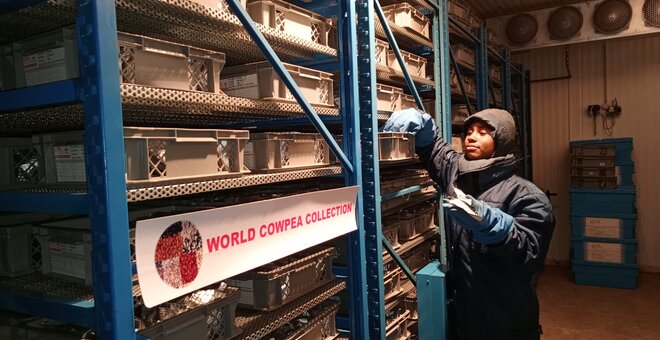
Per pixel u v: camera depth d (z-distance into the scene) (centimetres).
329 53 180
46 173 122
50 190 111
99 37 87
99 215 89
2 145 132
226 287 142
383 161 211
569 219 537
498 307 195
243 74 157
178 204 177
